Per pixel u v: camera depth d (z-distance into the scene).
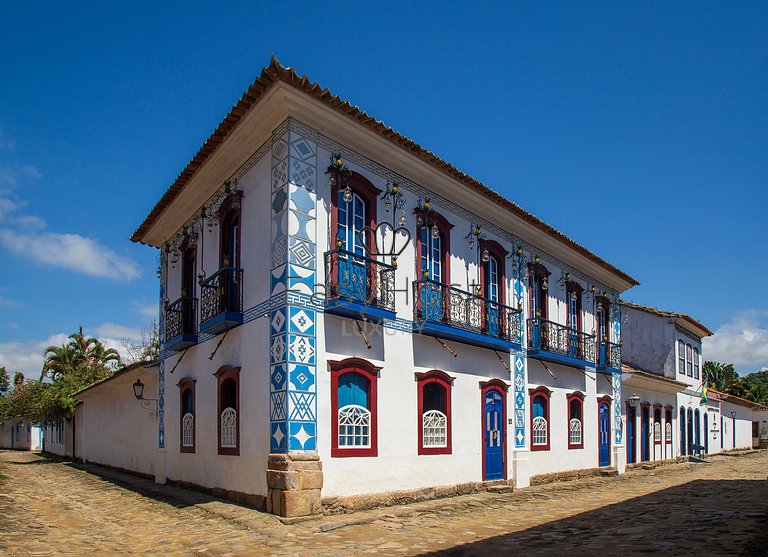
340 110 11.22
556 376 18.27
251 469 11.12
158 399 16.61
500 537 9.20
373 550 8.25
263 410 10.92
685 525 9.78
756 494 14.31
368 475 11.47
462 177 14.04
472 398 14.48
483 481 14.45
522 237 17.41
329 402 10.91
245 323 11.92
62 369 46.03
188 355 14.73
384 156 12.70
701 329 31.98
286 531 9.21
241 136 12.00
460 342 14.29
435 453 13.13
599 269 21.09
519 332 16.20
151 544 8.69
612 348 21.59
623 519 10.75
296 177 10.99
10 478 18.41
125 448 19.94
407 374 12.70
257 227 11.83
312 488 10.19
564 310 19.42
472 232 15.36
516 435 15.85
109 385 21.27
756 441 46.88
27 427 43.66
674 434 28.22
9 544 8.29
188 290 15.34
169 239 17.08
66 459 28.80
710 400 35.03
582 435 19.34
